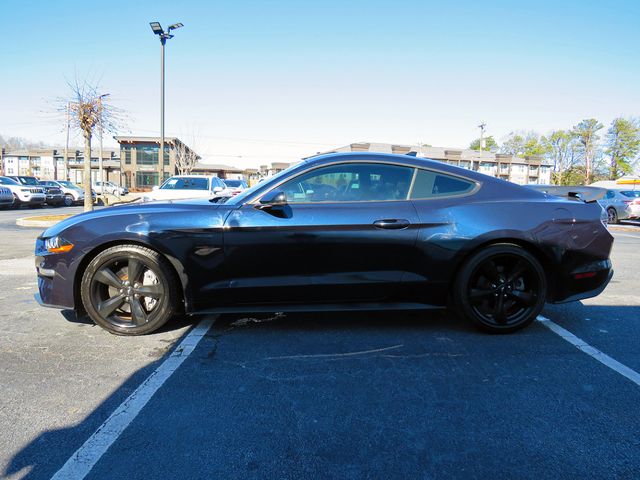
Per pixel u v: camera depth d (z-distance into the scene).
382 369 2.78
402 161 3.43
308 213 3.22
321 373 2.72
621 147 56.53
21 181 22.66
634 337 3.41
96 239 3.16
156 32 16.72
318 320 3.73
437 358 2.96
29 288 4.89
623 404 2.38
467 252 3.27
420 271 3.28
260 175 71.75
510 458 1.92
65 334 3.37
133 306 3.26
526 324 3.41
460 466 1.86
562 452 1.96
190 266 3.18
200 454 1.92
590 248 3.40
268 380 2.62
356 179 3.38
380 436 2.06
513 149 75.62
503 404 2.37
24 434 2.05
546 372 2.76
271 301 3.30
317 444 2.00
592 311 4.12
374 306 3.34
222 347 3.12
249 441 2.02
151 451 1.93
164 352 3.03
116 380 2.61
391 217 3.24
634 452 1.96
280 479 1.77
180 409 2.29
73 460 1.87
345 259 3.23
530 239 3.28
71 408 2.29
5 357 2.93
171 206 3.36
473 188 3.44
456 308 3.39
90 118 13.70
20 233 10.47
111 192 40.09
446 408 2.32
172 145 52.34
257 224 3.17
